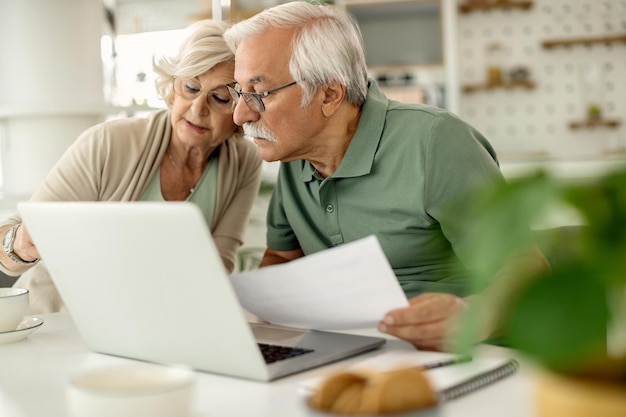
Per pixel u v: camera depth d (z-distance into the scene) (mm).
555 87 5688
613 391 484
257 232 2127
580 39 5543
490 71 5613
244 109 1474
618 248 426
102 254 931
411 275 1534
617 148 5625
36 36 2498
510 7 5672
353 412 580
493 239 441
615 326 438
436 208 1444
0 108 2418
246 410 768
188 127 1657
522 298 439
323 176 1577
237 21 1678
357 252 918
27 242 1442
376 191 1491
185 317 895
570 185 432
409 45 5395
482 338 957
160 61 1671
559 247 451
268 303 1067
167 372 743
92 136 1702
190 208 803
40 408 796
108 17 3904
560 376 506
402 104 1557
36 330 1235
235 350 874
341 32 1481
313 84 1442
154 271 885
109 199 1692
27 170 2502
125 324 984
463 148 1461
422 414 576
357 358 990
